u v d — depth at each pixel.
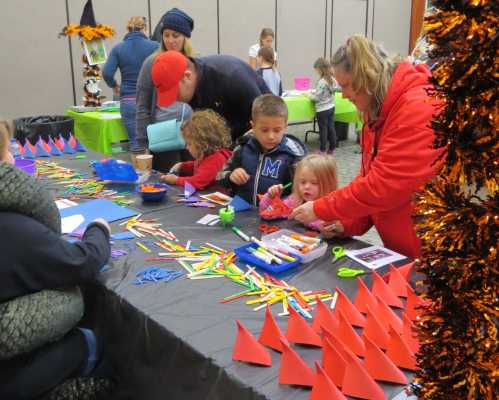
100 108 4.27
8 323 1.11
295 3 7.62
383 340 0.96
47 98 5.71
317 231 1.66
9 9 5.26
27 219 1.15
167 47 2.70
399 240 1.58
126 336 1.21
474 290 0.59
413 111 1.35
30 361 1.23
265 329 0.99
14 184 1.12
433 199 0.63
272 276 1.31
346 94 1.52
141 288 1.26
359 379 0.82
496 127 0.55
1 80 5.34
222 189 2.26
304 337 0.98
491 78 0.54
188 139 2.34
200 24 6.75
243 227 1.71
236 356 0.95
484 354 0.59
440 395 0.64
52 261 1.16
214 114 2.36
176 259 1.44
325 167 1.88
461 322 0.62
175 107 2.81
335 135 5.96
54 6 5.54
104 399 1.35
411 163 1.36
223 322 1.09
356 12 8.45
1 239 1.11
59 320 1.21
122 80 3.97
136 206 1.96
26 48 5.45
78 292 1.29
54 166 2.65
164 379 1.08
